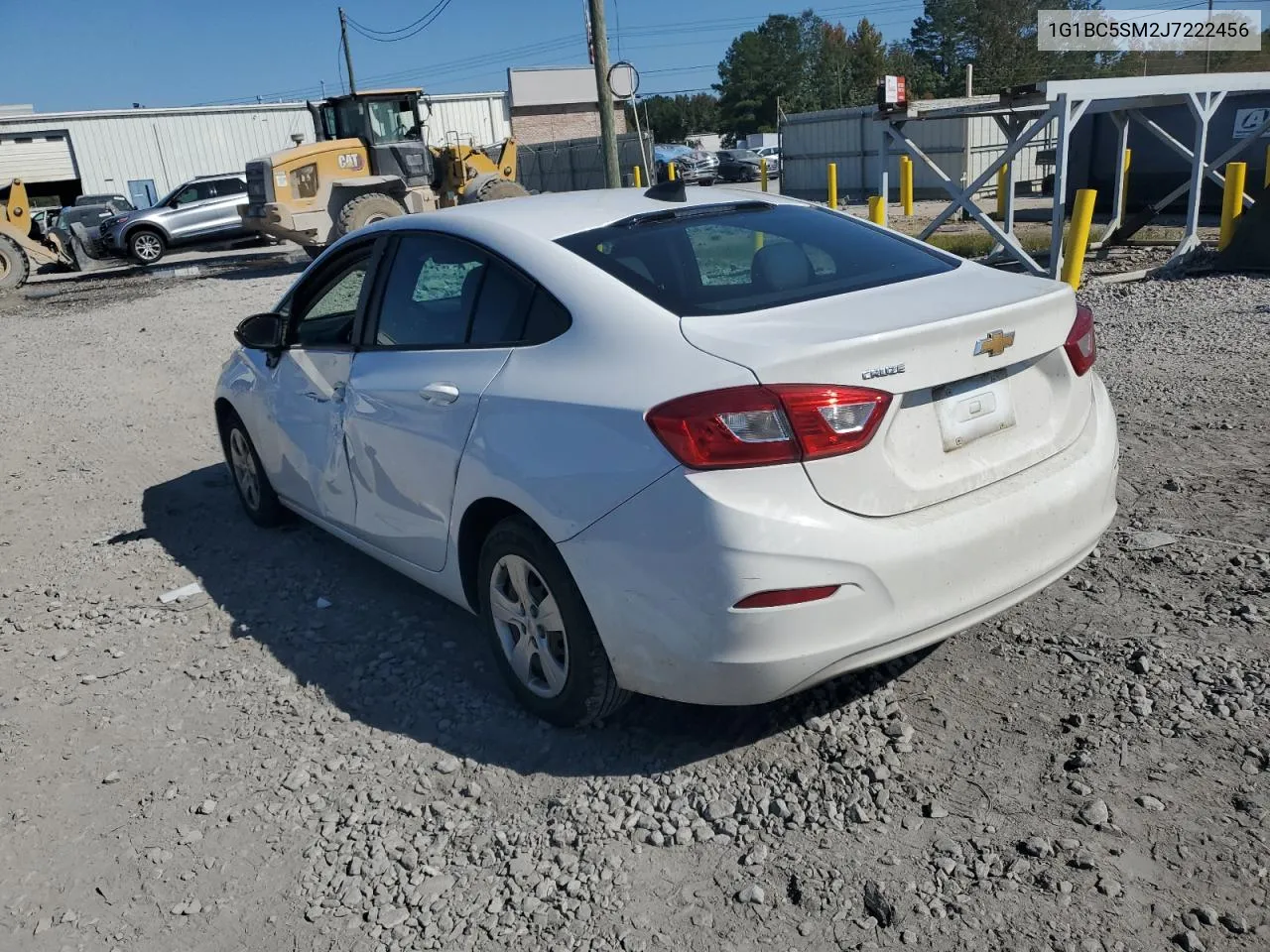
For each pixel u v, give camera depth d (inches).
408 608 171.9
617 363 115.6
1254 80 463.8
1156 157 679.1
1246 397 241.3
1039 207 901.2
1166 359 284.7
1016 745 118.3
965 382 114.2
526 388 123.5
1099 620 142.8
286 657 158.2
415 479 143.6
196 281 820.0
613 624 114.0
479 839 113.0
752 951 94.2
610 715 132.1
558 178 1533.0
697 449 103.7
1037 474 119.4
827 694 131.7
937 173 478.9
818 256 135.0
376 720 138.6
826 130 1311.5
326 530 184.1
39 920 106.6
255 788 125.7
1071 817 105.9
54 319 652.7
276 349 184.1
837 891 99.9
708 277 126.0
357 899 105.6
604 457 111.3
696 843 108.9
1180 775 110.3
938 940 92.7
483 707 138.9
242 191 1045.8
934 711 126.3
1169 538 165.9
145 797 125.7
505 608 132.6
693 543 104.2
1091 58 2400.3
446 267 146.1
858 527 104.9
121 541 218.5
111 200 1344.7
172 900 108.0
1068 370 125.0
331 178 810.8
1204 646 133.6
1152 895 95.0
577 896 102.9
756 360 104.5
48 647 169.5
